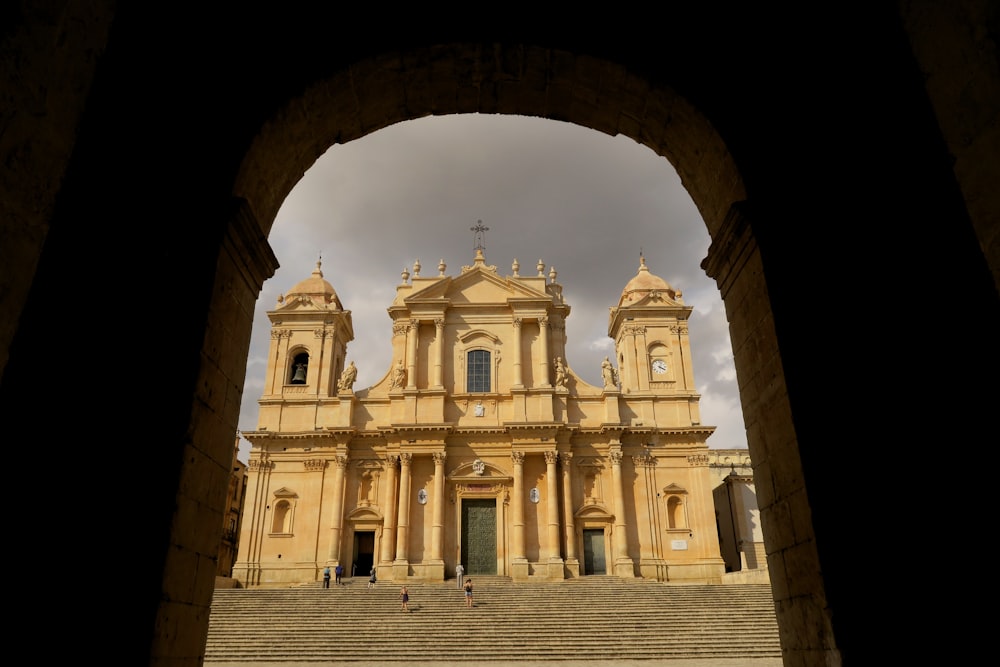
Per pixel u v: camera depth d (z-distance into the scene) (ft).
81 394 17.69
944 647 16.58
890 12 19.79
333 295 142.72
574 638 79.82
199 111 22.20
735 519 135.54
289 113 23.70
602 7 24.81
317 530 122.31
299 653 75.41
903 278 19.57
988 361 17.07
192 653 18.84
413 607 93.66
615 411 129.29
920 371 18.58
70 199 18.30
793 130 23.24
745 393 24.23
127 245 19.66
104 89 19.45
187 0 21.80
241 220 21.79
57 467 16.75
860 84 21.42
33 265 11.92
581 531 122.52
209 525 20.31
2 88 11.22
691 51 24.40
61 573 16.12
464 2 24.67
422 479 125.49
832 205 21.86
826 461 19.16
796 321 20.99
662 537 123.03
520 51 24.75
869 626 17.28
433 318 134.62
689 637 79.71
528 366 133.08
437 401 128.57
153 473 17.89
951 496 17.29
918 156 19.66
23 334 16.66
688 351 136.05
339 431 126.31
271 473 126.41
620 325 144.05
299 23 24.06
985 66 12.03
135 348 18.93
